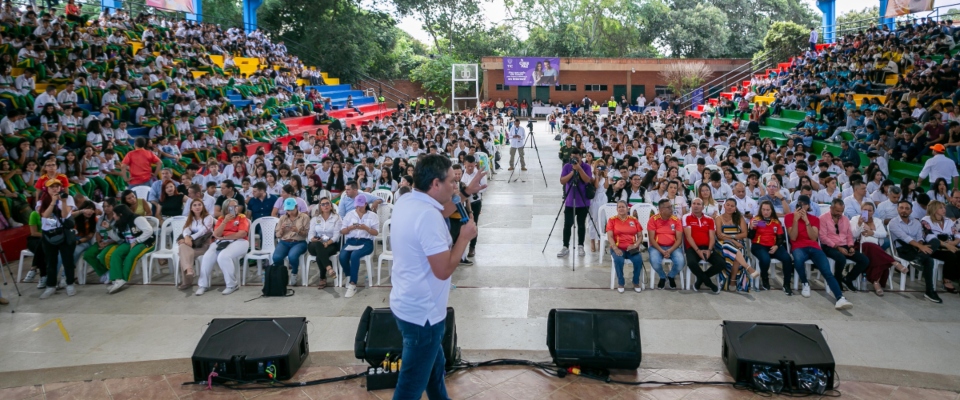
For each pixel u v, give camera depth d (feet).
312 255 24.38
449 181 9.91
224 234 24.59
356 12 112.68
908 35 66.18
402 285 9.97
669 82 110.52
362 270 26.89
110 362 17.11
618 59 112.27
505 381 15.48
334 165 35.53
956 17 91.35
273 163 37.88
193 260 24.25
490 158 53.26
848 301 22.13
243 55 77.82
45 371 16.44
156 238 25.93
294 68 84.07
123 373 16.24
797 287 23.65
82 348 18.24
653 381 15.34
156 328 19.88
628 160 36.55
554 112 97.04
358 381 15.57
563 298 22.50
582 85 117.39
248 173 38.50
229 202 24.95
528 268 26.48
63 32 48.21
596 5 129.70
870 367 16.30
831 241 23.47
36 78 43.52
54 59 44.86
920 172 37.47
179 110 48.06
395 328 15.42
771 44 104.78
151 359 17.35
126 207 24.75
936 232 23.40
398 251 9.94
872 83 60.44
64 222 23.43
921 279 24.71
